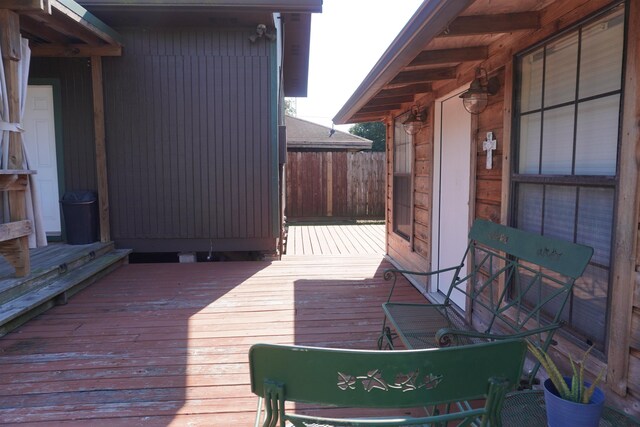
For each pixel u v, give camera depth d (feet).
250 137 18.67
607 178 6.27
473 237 9.45
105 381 8.33
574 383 4.99
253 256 20.24
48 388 8.06
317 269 17.52
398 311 9.16
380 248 24.26
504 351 3.80
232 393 7.91
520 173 8.77
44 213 18.65
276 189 18.97
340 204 38.70
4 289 11.02
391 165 20.12
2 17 11.19
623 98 5.96
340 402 3.71
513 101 8.77
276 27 19.43
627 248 5.83
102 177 18.19
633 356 5.79
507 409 5.55
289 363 3.64
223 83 18.34
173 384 8.23
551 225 7.84
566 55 7.36
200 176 18.72
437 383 3.73
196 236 18.97
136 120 18.28
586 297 6.94
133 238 18.81
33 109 18.22
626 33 5.91
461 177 12.24
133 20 17.34
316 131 50.55
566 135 7.41
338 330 10.92
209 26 18.04
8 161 11.39
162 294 13.97
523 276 8.87
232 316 11.94
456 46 9.81
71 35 15.25
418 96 15.72
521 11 7.77
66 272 14.11
